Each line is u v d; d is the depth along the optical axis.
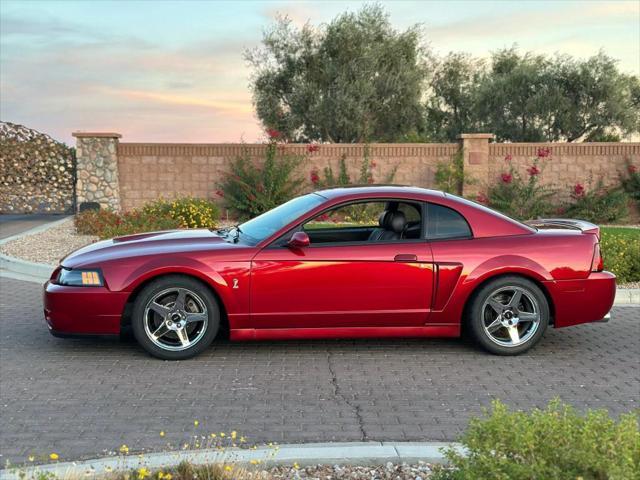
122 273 6.15
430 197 6.65
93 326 6.19
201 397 5.36
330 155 20.38
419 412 5.07
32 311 8.38
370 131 31.16
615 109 35.28
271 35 32.22
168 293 6.25
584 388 5.71
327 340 7.12
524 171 20.31
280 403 5.24
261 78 32.50
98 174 20.19
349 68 31.19
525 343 6.59
